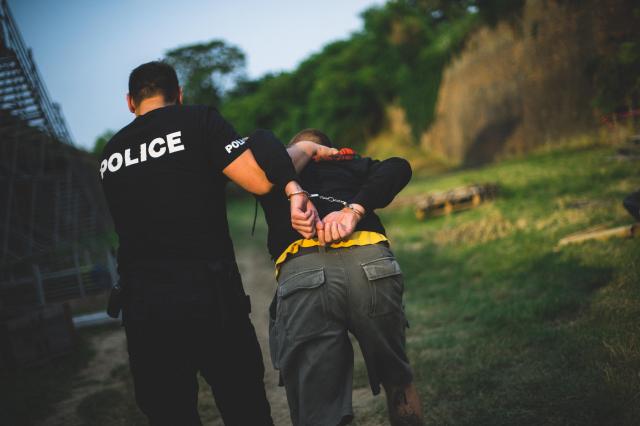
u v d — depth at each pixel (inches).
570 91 650.2
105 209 729.6
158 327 64.5
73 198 588.7
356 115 1493.6
